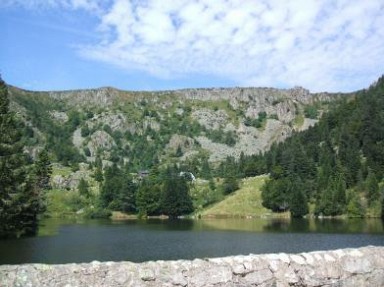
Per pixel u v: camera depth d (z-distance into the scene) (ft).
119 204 590.55
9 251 191.21
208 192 636.48
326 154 618.03
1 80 208.64
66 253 199.41
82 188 650.43
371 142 611.88
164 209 564.30
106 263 39.65
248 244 253.03
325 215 501.56
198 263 41.29
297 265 43.75
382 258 47.52
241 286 41.68
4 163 183.93
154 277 39.63
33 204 242.78
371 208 493.36
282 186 533.55
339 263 45.39
